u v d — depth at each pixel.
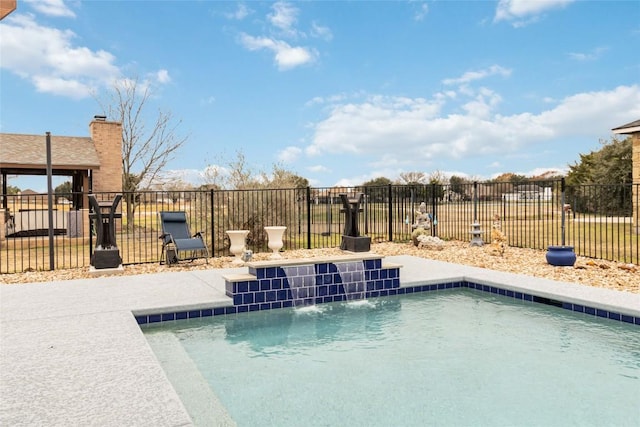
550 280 6.37
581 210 20.16
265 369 3.73
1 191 16.44
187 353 4.13
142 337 3.89
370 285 6.27
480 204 16.16
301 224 13.28
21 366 3.20
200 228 11.73
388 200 12.94
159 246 12.41
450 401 3.11
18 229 13.55
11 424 2.36
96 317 4.56
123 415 2.46
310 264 5.89
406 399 3.15
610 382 3.41
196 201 11.84
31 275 7.56
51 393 2.75
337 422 2.81
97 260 7.54
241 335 4.67
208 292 5.80
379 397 3.19
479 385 3.38
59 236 13.84
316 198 13.80
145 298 5.45
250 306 5.54
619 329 4.68
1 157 14.61
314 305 5.89
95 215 7.73
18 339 3.83
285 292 5.74
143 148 22.84
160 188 23.00
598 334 4.55
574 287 5.84
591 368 3.69
